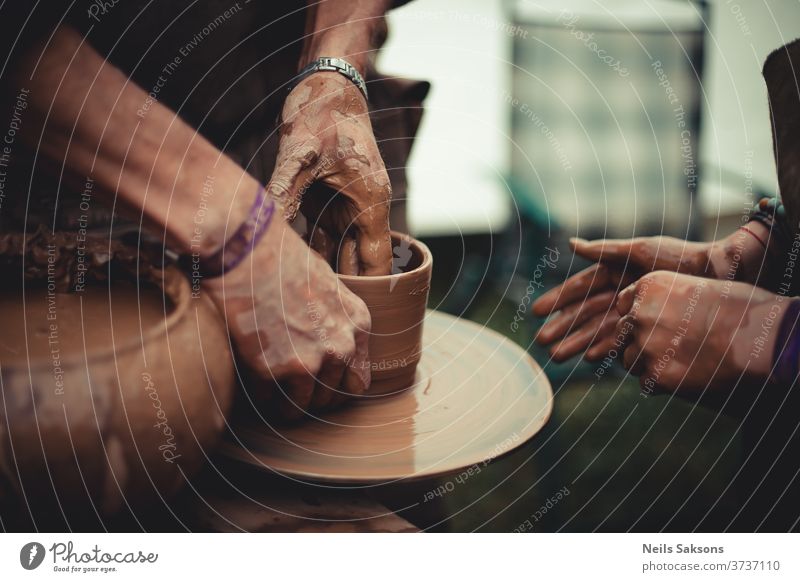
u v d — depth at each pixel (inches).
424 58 130.5
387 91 51.7
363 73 40.1
